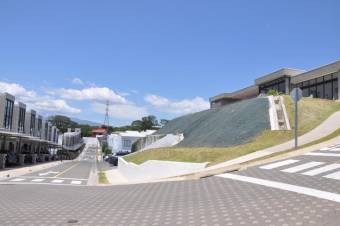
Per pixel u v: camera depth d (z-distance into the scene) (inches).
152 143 2031.3
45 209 466.9
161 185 669.3
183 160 1116.5
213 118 1747.0
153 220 385.1
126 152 3344.0
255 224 342.0
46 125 3425.2
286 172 603.8
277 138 1135.6
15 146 2338.8
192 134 1712.6
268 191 477.7
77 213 436.1
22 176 1180.5
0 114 2137.1
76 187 769.6
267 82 2356.1
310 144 909.8
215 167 860.0
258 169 663.1
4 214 435.5
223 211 398.9
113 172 1804.9
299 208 382.3
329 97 1830.7
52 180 1073.5
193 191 543.2
